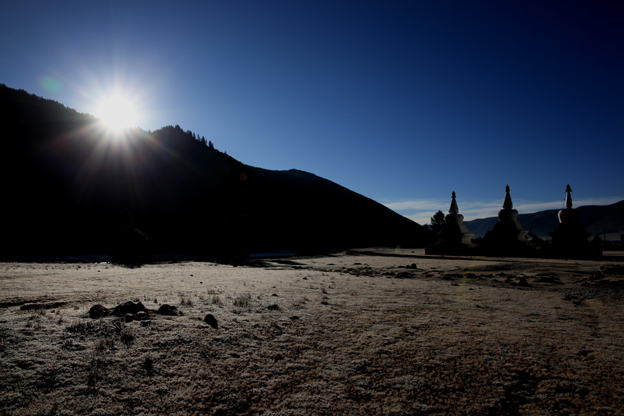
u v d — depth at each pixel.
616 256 40.88
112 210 118.81
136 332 6.39
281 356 6.03
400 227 142.12
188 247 95.81
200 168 154.00
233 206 108.69
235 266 31.64
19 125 137.38
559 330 8.28
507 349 6.80
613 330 8.38
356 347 6.65
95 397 4.37
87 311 7.82
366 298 12.14
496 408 4.62
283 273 22.88
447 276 20.44
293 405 4.50
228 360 5.70
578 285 17.17
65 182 122.69
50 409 4.05
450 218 52.03
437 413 4.46
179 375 5.09
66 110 163.50
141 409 4.21
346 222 123.19
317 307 10.00
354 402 4.65
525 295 13.86
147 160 149.62
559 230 43.34
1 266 22.23
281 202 141.25
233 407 4.39
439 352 6.53
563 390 5.17
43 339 5.82
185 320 7.42
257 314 8.59
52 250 88.69
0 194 105.94
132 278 16.53
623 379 5.54
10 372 4.70
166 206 126.75
